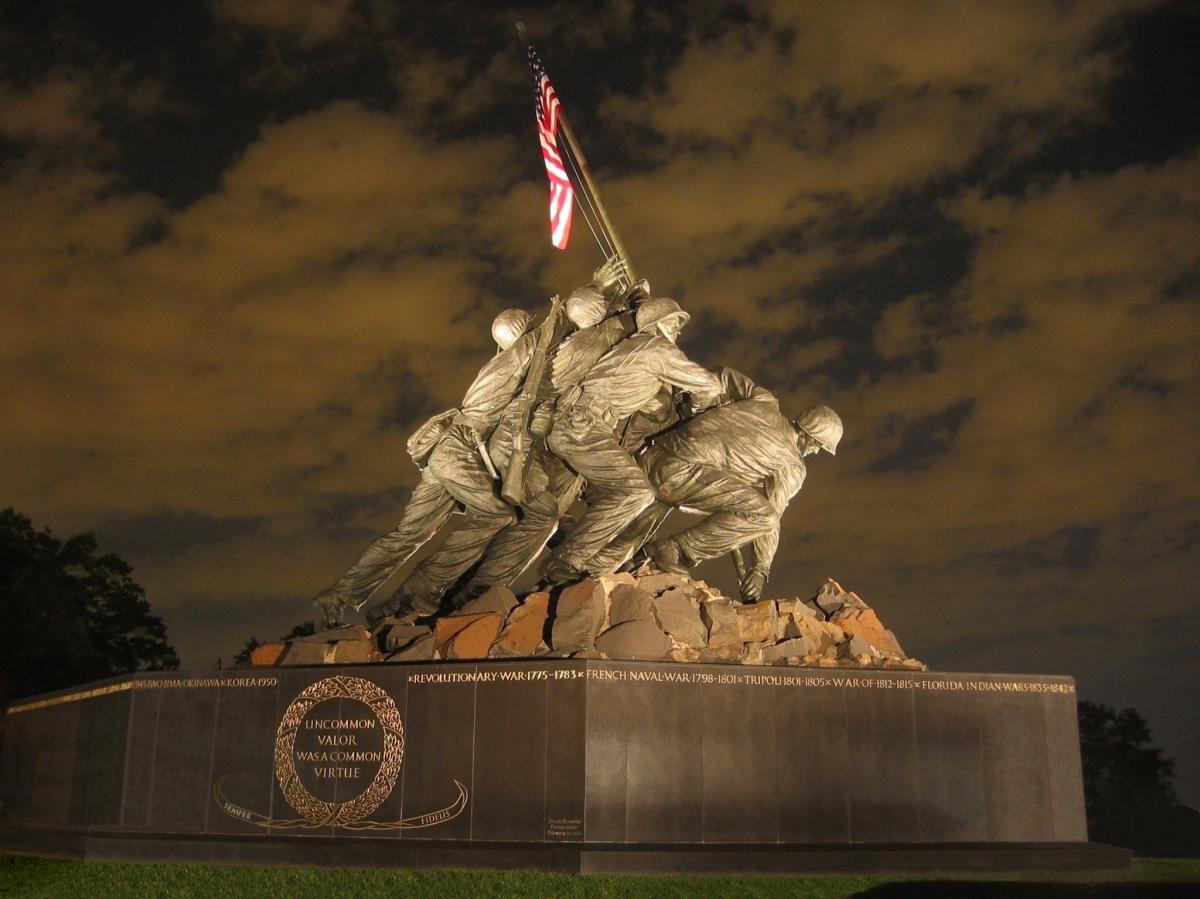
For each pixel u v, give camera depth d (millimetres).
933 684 17641
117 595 41125
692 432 19703
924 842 17031
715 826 16297
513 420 19875
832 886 15055
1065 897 14766
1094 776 34750
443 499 20719
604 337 19859
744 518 19453
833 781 16891
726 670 16812
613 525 18938
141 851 16734
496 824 16172
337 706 17203
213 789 17422
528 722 16328
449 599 20328
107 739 18516
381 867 15953
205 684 17844
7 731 22531
